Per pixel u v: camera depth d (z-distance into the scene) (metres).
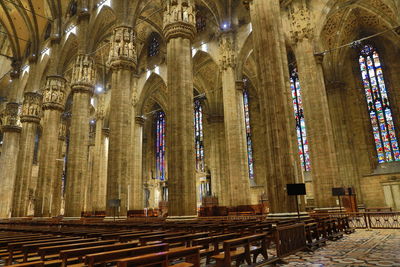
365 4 25.47
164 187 43.62
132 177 35.16
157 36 38.50
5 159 41.88
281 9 24.48
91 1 33.00
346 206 22.83
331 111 29.16
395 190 25.77
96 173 39.38
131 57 25.72
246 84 38.66
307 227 9.71
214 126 38.03
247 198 23.88
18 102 44.50
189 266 5.44
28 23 41.84
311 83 20.92
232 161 24.62
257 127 36.81
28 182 36.91
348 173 27.28
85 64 30.89
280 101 13.41
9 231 15.15
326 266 6.91
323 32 27.44
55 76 35.28
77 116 29.59
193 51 32.50
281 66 13.94
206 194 38.44
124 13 26.69
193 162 18.50
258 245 10.52
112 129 23.73
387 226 15.74
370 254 8.17
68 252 5.20
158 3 30.39
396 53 28.08
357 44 29.62
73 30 34.62
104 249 5.77
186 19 20.73
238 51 27.52
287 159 12.81
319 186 19.72
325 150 19.97
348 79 30.00
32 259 7.16
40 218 30.34
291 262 7.48
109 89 41.47
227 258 5.98
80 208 27.47
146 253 5.40
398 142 26.64
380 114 28.02
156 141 47.62
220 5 28.50
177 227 11.82
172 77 19.69
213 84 38.22
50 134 33.59
